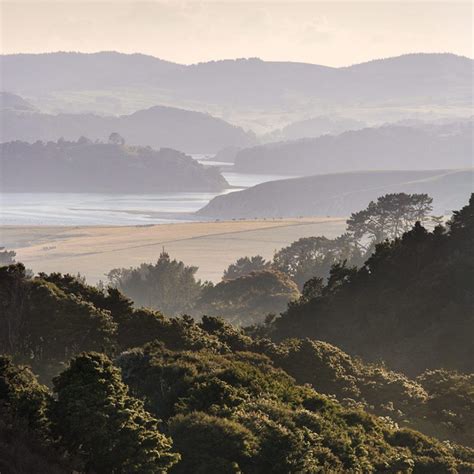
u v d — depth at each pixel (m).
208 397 147.75
